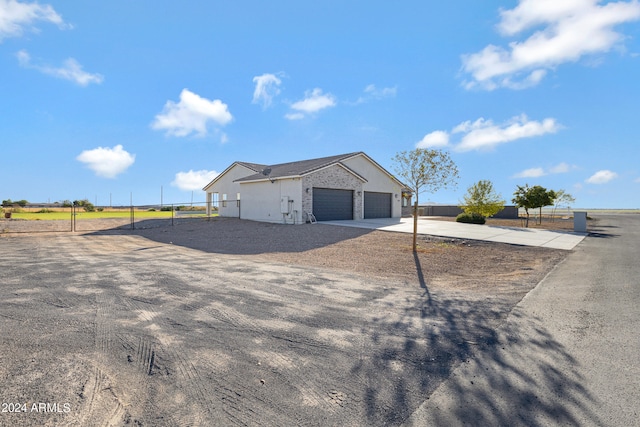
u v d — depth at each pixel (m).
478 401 2.65
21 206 37.09
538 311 4.98
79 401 2.59
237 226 20.22
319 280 7.14
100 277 7.22
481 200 22.62
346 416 2.45
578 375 3.06
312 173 21.03
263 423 2.35
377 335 4.08
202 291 6.11
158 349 3.61
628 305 5.16
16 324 4.30
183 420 2.37
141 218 28.97
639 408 2.52
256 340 3.89
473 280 7.40
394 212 28.06
